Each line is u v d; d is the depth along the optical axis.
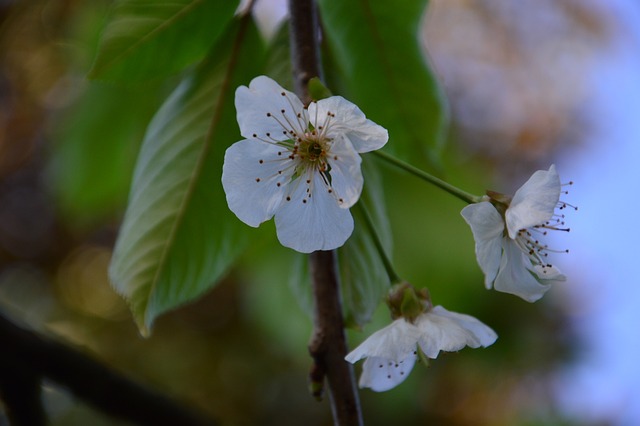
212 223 0.37
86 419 0.62
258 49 0.37
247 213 0.34
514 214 0.35
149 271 0.36
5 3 0.59
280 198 0.35
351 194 0.34
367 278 0.36
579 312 0.70
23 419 0.39
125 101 0.41
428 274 0.41
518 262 0.35
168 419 0.39
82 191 0.42
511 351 0.54
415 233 0.40
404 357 0.35
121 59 0.36
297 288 0.38
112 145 0.42
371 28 0.38
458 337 0.35
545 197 0.34
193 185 0.37
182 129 0.37
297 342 0.42
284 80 0.36
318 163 0.35
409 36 0.38
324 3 0.38
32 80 0.67
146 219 0.37
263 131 0.35
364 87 0.38
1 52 0.63
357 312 0.36
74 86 0.43
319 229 0.34
